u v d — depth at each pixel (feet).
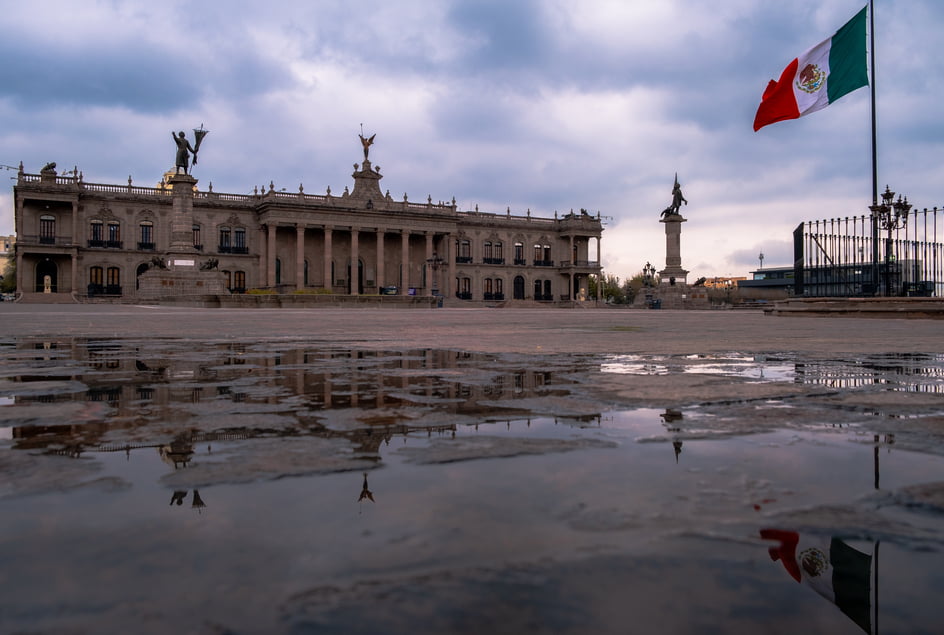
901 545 4.21
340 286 291.58
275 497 5.33
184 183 169.17
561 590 3.49
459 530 4.50
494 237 333.21
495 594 3.44
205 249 270.46
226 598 3.42
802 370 17.28
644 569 3.81
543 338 33.71
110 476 6.05
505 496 5.35
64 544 4.25
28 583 3.60
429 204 306.35
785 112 82.89
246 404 10.93
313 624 3.11
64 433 8.30
